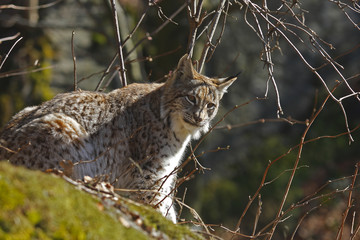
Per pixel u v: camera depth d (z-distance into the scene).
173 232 4.62
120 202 4.67
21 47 18.36
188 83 8.62
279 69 23.89
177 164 8.59
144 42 15.66
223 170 22.50
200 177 16.20
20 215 3.57
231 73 22.27
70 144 7.47
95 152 7.78
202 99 8.58
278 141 23.59
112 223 4.05
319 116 24.62
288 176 22.20
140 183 8.08
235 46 22.33
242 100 23.08
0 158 7.18
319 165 22.86
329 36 24.84
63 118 7.57
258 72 23.28
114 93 8.37
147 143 8.23
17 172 3.78
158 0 9.21
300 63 24.08
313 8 24.58
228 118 22.80
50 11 19.30
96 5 19.91
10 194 3.61
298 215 19.73
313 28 24.42
